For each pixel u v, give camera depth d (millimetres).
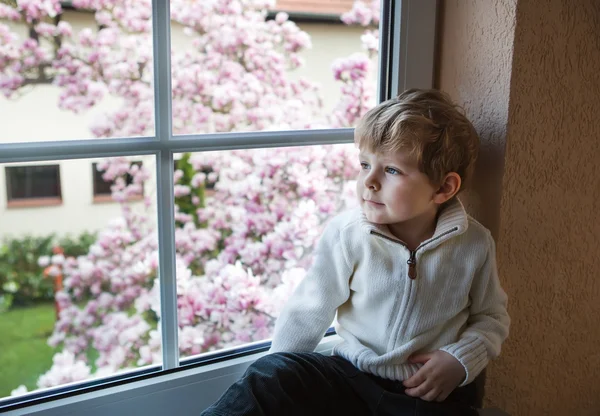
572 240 1106
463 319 972
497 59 973
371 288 949
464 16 1024
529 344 1111
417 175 866
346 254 960
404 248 926
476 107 1021
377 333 962
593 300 1177
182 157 1121
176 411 999
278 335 979
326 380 924
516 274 1051
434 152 859
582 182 1084
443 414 898
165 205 985
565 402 1203
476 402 1080
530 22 952
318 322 973
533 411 1158
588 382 1226
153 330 1111
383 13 1085
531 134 1000
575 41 1006
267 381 865
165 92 951
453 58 1057
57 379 1056
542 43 972
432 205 938
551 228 1070
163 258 1002
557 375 1173
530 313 1094
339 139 1134
